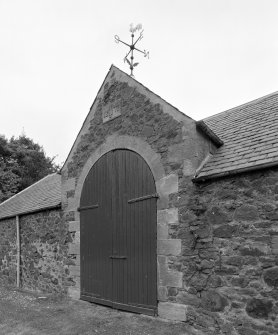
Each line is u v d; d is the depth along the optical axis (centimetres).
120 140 747
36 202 1133
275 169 510
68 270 873
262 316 498
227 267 546
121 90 763
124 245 712
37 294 948
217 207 570
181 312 590
